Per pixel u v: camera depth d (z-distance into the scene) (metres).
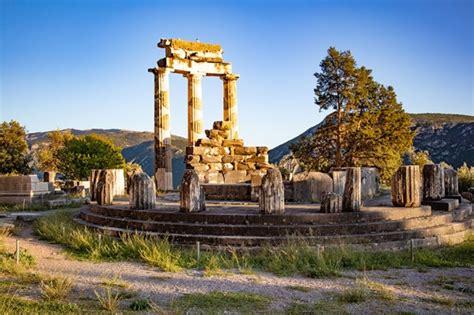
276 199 14.45
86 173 49.81
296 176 20.25
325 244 13.41
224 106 37.56
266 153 27.53
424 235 14.66
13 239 16.59
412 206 16.33
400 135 47.81
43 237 16.80
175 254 12.91
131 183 16.45
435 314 8.45
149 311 8.48
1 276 10.91
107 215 17.17
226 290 9.95
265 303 9.03
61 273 11.38
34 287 9.98
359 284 10.29
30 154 66.81
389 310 8.66
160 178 34.97
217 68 36.94
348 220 14.58
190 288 10.09
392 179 16.72
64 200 28.39
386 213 15.09
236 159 27.12
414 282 10.67
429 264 12.34
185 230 14.38
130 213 16.09
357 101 48.62
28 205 27.44
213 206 17.56
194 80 36.19
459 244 14.67
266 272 11.62
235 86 37.56
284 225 14.05
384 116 48.41
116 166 50.97
